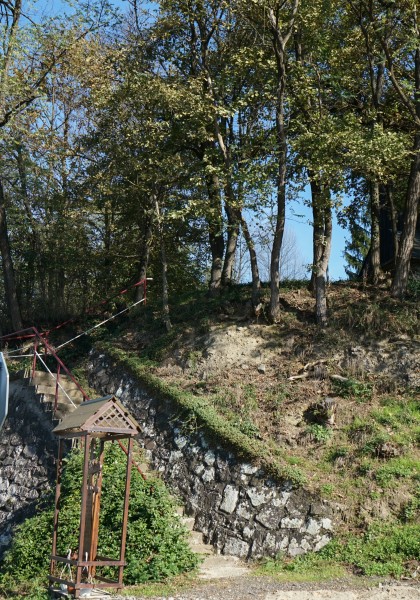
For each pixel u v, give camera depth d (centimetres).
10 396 1908
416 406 1535
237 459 1452
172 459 1566
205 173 2025
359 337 1756
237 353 1822
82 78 2466
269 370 1747
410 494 1299
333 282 2106
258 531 1327
